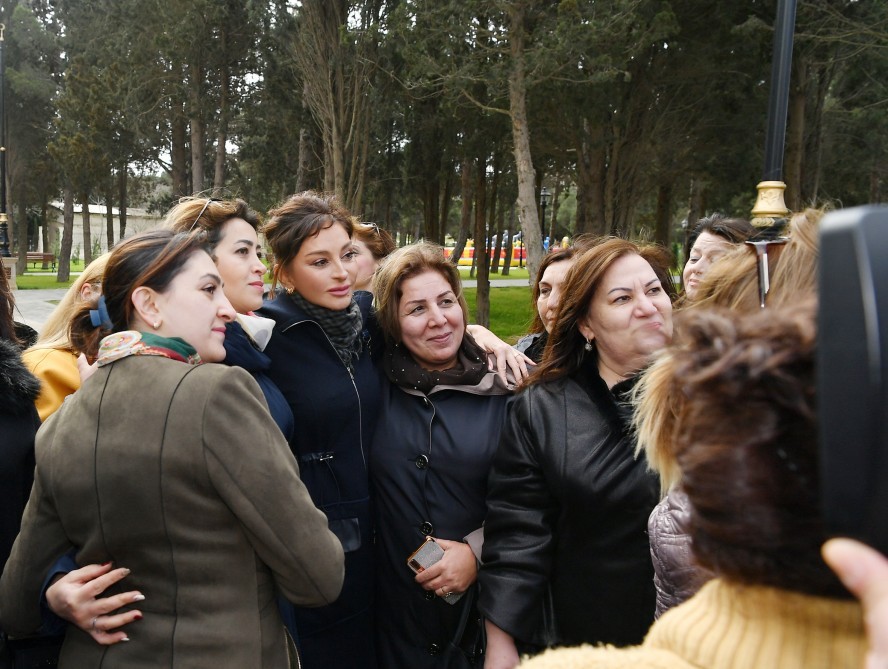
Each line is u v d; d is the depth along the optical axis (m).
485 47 13.30
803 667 0.65
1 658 1.86
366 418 2.48
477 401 2.46
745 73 17.09
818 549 0.64
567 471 1.94
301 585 1.57
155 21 25.95
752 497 0.65
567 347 2.09
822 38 13.44
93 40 31.20
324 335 2.42
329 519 2.38
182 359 1.64
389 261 2.51
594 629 1.97
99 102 28.36
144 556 1.51
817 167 20.14
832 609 0.65
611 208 18.22
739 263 1.54
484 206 21.22
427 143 22.05
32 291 27.59
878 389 0.46
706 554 0.71
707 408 0.70
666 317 1.96
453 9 12.77
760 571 0.66
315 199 2.46
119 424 1.50
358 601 2.43
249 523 1.50
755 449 0.66
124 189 35.00
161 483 1.46
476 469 2.36
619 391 1.98
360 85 19.34
